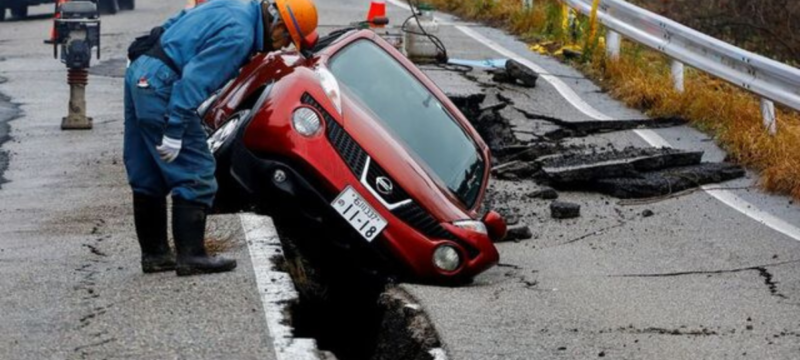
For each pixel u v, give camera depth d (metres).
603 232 9.62
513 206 10.33
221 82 6.74
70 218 8.99
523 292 7.63
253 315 6.30
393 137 8.16
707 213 10.30
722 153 12.41
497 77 14.79
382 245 7.75
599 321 6.95
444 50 15.61
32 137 12.63
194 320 6.21
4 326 6.14
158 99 6.74
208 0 6.99
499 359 6.15
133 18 23.39
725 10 23.44
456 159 8.53
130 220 8.91
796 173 11.08
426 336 6.65
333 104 8.01
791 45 22.55
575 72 16.25
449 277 7.74
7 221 8.95
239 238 7.75
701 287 7.94
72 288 6.86
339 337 7.85
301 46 6.99
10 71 16.94
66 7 12.97
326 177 7.71
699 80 15.75
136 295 6.67
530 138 12.49
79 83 13.02
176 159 6.89
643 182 10.83
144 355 5.70
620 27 15.98
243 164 7.87
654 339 6.61
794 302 7.61
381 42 9.27
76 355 5.70
